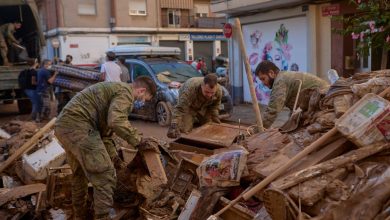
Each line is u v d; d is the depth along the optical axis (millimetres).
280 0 12750
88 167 4355
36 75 13109
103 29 33000
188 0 36250
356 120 3252
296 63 13766
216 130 5629
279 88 5215
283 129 4211
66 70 12609
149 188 4559
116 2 33000
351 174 3096
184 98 6035
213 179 3799
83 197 4781
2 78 14258
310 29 12805
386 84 3604
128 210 4691
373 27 7297
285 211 2924
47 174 5211
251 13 15305
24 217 5129
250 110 14477
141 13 34156
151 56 15172
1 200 5090
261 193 3340
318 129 3703
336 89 3877
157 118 12477
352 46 12000
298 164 3342
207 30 36469
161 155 4871
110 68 11539
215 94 6145
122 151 5008
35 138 6156
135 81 4691
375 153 3154
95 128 4500
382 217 2721
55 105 17141
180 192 4496
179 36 35562
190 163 4555
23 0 15125
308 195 2932
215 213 3717
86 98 4469
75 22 32188
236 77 16422
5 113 16312
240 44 5512
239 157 3740
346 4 11609
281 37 14281
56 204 4941
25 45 16656
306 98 4258
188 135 5590
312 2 12672
